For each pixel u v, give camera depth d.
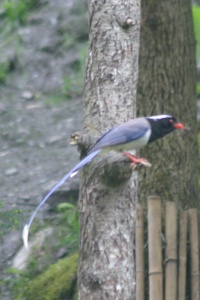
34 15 22.84
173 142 13.17
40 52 21.89
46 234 14.82
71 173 8.79
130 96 9.40
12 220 12.49
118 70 9.37
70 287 13.55
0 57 21.84
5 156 17.78
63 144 18.20
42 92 20.86
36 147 18.16
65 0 22.95
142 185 13.10
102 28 9.41
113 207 9.09
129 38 9.42
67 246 14.63
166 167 13.15
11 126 19.00
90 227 9.16
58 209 14.84
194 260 12.11
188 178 13.33
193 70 13.66
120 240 9.13
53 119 19.33
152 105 13.35
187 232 12.28
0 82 21.22
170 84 13.36
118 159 8.84
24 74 21.47
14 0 23.09
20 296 13.74
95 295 9.16
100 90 9.36
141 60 13.41
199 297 12.12
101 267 9.14
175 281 11.84
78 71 21.30
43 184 16.47
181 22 13.48
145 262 12.61
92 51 9.46
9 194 16.11
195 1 21.95
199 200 13.88
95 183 9.08
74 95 20.59
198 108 19.11
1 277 14.14
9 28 22.69
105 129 9.28
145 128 9.45
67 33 22.14
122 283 9.15
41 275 13.99
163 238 12.38
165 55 13.36
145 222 12.84
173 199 13.15
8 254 14.60
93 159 8.99
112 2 9.41
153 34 13.38
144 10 13.41
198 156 14.30
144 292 12.28
